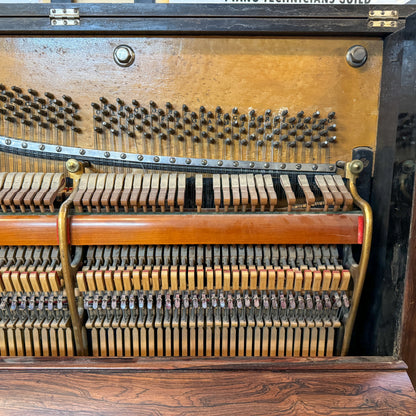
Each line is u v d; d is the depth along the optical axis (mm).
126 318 1139
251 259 1080
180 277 1035
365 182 1160
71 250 1119
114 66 1083
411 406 885
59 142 1124
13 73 1082
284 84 1104
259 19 1004
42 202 1024
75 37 1064
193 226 1007
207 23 1002
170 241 1015
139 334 1177
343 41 1082
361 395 907
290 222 1013
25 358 1006
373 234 1158
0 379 929
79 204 1004
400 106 989
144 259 1087
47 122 1112
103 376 950
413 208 998
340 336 1194
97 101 1104
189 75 1095
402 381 955
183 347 1172
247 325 1170
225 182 1067
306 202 1088
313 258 1104
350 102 1119
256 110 1117
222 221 1011
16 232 998
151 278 1044
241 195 1027
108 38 1066
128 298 1122
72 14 989
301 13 1001
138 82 1095
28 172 1122
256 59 1090
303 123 1116
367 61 1097
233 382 938
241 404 875
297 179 1129
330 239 1022
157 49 1076
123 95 1103
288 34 1054
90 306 1095
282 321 1140
